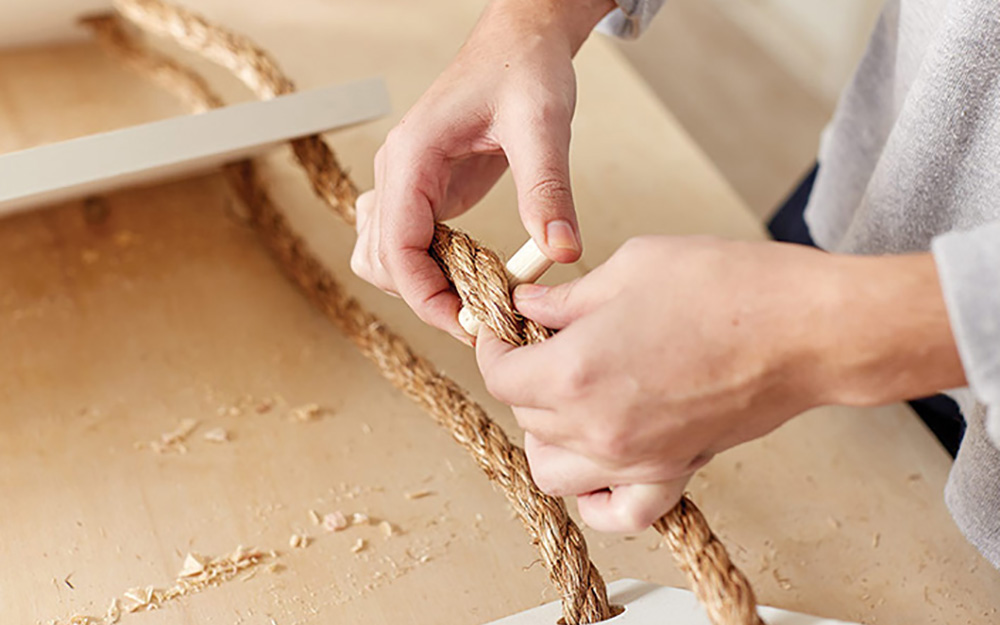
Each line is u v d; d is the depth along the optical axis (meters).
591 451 0.46
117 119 0.83
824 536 0.60
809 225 0.74
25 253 0.74
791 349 0.43
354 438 0.64
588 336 0.44
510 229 0.76
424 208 0.55
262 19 0.93
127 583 0.57
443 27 0.94
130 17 0.79
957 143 0.56
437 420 0.62
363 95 0.67
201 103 0.82
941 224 0.59
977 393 0.40
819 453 0.64
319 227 0.76
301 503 0.61
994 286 0.40
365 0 0.97
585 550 0.53
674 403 0.44
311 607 0.56
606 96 0.88
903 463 0.64
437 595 0.57
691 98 1.73
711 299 0.43
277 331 0.70
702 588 0.47
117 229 0.76
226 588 0.57
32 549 0.58
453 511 0.61
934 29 0.58
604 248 0.75
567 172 0.54
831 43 1.72
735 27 1.91
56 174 0.60
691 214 0.78
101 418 0.65
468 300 0.51
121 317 0.70
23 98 0.84
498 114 0.56
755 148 1.64
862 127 0.68
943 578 0.58
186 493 0.61
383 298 0.72
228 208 0.78
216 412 0.65
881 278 0.42
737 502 0.62
